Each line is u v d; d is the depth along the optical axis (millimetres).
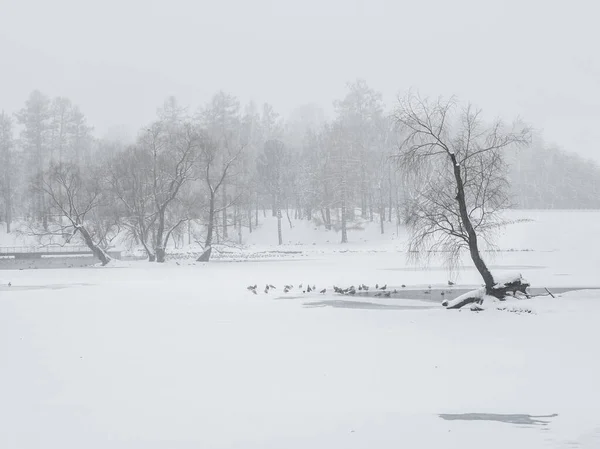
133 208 70438
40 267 65750
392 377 16125
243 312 28938
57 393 15023
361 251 84438
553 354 18531
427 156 30969
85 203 71438
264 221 109312
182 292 38312
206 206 73125
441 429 12195
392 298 34656
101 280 48531
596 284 39312
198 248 93938
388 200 106188
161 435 12094
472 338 21328
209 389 15242
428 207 31562
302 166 112688
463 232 31172
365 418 12914
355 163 99938
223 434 12109
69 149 124938
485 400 13992
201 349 20141
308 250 88438
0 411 13664
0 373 17062
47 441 11820
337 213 99562
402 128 31531
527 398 14070
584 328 22734
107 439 11898
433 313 27547
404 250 83062
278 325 24922
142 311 29609
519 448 11188
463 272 51250
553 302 29031
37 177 71188
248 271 55406
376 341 21109
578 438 11602
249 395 14672
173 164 72938
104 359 18766
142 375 16703
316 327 24297
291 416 13117
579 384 15141
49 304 32719
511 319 25094
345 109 123625
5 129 113812
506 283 29484
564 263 57188
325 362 17969
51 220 70938
